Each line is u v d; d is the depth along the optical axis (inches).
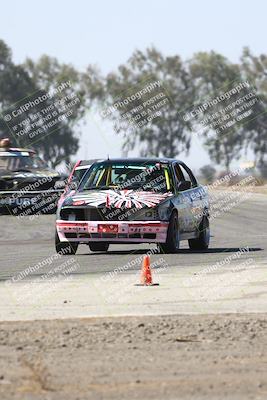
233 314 942.4
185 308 993.5
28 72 7367.1
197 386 644.7
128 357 737.6
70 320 901.8
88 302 1044.5
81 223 1566.2
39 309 992.9
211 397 615.5
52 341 797.2
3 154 2603.3
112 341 797.9
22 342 793.6
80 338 810.2
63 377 671.8
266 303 1034.1
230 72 7539.4
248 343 793.6
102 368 700.7
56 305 1023.6
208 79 7549.2
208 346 781.3
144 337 815.1
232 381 660.1
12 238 2068.2
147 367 704.4
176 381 659.4
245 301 1049.5
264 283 1203.2
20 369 696.4
